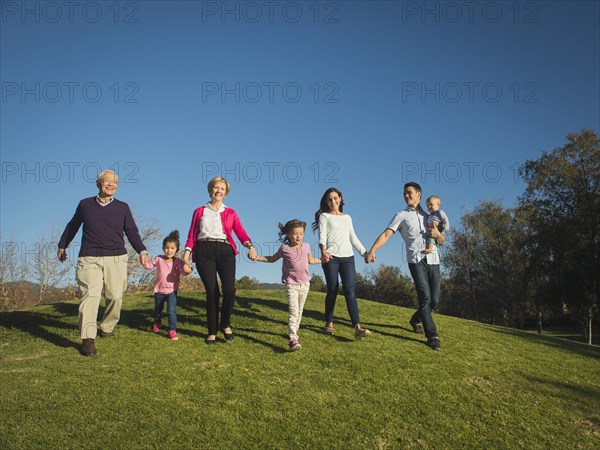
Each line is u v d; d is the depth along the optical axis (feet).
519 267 133.28
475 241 141.18
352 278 23.79
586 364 24.08
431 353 22.31
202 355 20.40
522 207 125.90
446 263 146.10
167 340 22.59
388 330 26.07
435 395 17.62
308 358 20.44
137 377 17.83
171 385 17.19
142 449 13.33
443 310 160.86
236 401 16.16
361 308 32.76
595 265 99.66
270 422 14.97
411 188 24.17
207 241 21.94
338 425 15.03
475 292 147.13
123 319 27.22
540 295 112.98
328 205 24.25
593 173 110.73
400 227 24.21
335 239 23.81
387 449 14.06
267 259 22.59
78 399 15.90
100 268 21.65
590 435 15.76
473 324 31.32
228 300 22.43
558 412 17.16
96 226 21.56
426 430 15.19
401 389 17.87
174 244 24.00
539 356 24.35
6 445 13.16
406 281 196.95
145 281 94.07
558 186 115.96
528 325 187.83
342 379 18.38
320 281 170.09
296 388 17.38
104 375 17.94
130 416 14.93
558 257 106.63
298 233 21.68
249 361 19.83
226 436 14.11
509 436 15.20
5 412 14.98
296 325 21.68
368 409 16.15
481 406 17.06
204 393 16.67
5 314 28.94
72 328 25.23
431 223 23.58
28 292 98.58
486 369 20.92
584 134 114.32
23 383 17.19
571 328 176.35
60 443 13.41
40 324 26.35
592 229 104.58
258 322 26.50
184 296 34.50
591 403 18.34
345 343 22.90
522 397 18.20
